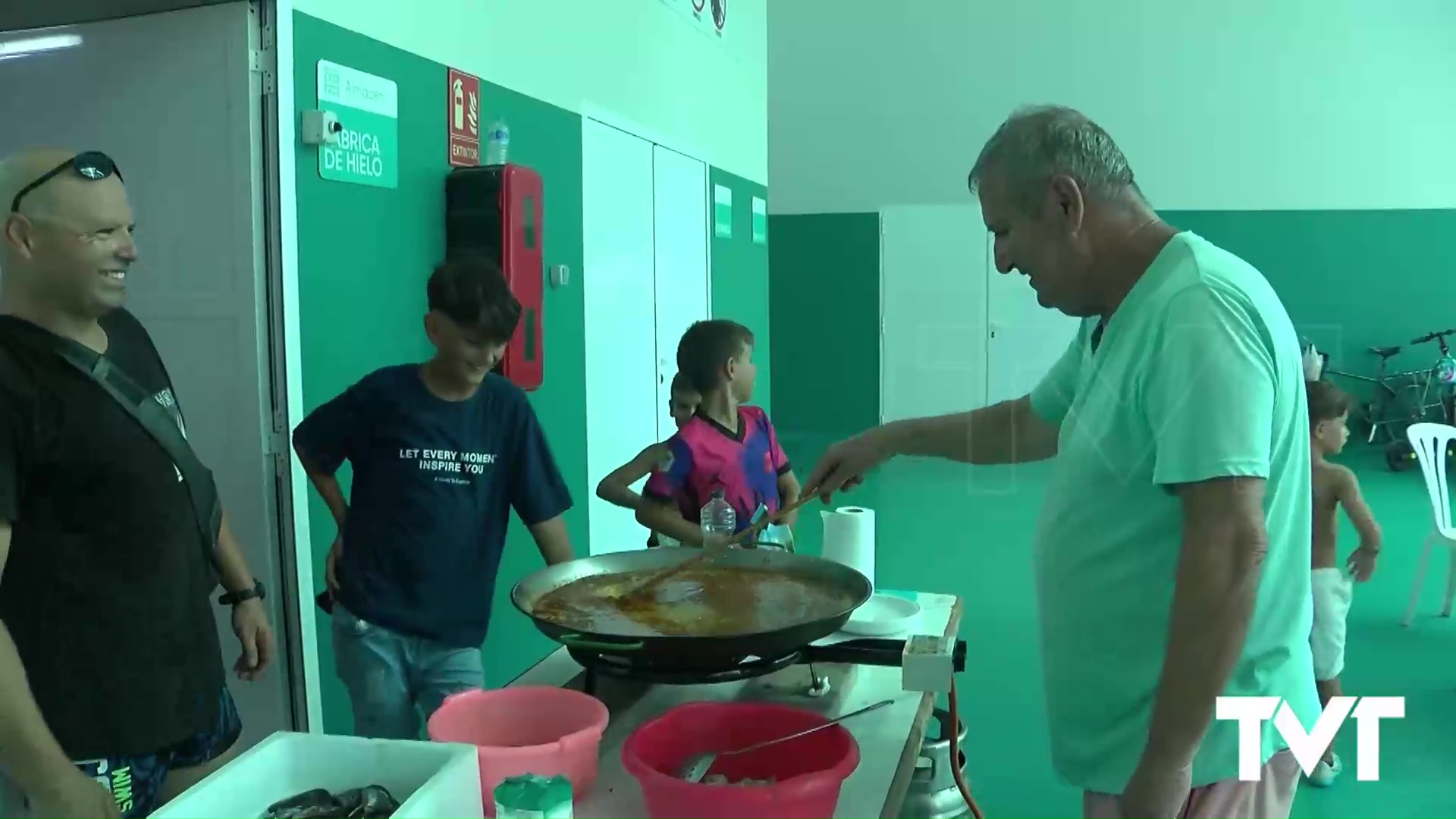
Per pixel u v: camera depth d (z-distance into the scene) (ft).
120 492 3.99
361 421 5.49
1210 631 3.10
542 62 9.27
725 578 4.15
